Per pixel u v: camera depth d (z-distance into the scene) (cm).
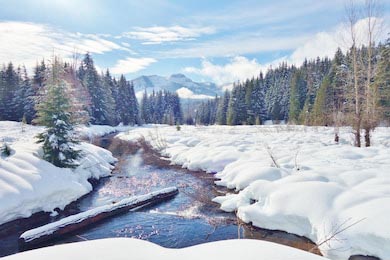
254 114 5353
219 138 2362
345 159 1240
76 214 950
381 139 1880
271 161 1302
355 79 1666
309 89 4903
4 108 4025
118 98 5781
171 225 906
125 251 356
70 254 339
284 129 3089
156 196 1119
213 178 1370
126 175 1577
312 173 966
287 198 816
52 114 1227
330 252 639
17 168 1015
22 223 902
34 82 3994
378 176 899
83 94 3897
